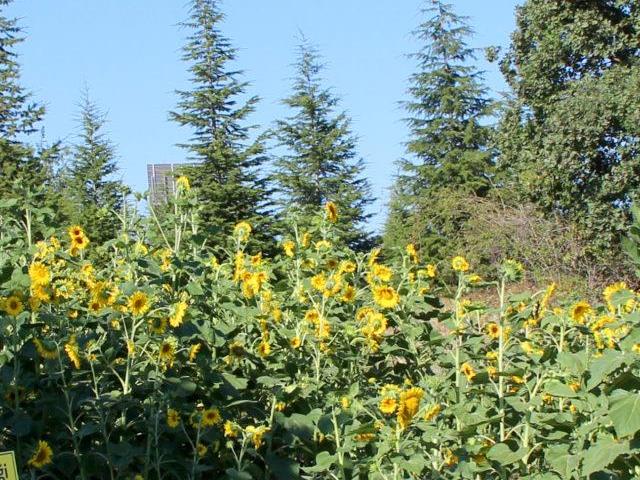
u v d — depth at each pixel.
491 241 18.11
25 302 4.25
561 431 3.95
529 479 3.87
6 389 4.07
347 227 28.88
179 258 4.96
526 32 20.33
